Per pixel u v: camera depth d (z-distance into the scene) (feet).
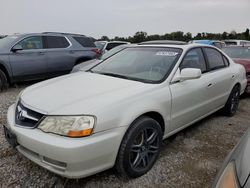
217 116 17.92
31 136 8.79
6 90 25.08
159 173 10.62
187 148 12.90
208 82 14.26
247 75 23.75
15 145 9.60
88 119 8.59
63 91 10.40
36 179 9.97
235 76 17.39
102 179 10.07
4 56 24.67
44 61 27.68
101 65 14.25
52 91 10.51
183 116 12.60
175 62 12.59
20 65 25.81
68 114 8.70
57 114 8.80
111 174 10.39
